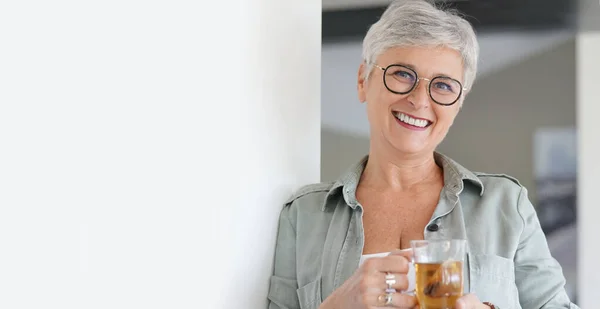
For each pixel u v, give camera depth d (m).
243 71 1.89
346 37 4.51
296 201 2.11
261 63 1.99
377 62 1.99
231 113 1.83
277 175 2.10
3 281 1.11
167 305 1.54
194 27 1.65
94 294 1.31
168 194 1.54
